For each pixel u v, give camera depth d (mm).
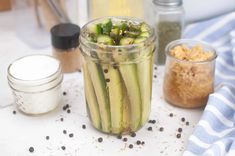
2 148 520
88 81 514
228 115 554
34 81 545
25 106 562
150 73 518
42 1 710
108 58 484
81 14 718
